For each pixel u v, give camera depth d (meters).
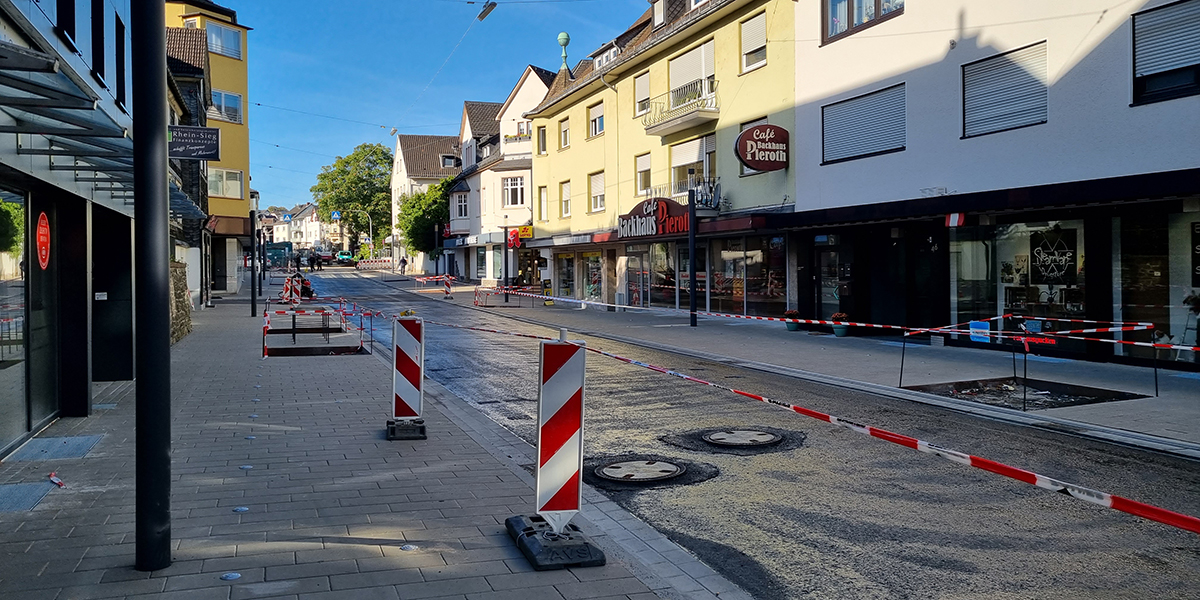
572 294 34.72
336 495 6.06
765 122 20.84
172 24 35.00
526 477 6.61
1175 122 11.69
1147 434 8.20
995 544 5.15
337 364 13.86
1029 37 13.80
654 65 26.05
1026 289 14.87
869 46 17.27
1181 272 12.33
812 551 5.07
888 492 6.31
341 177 86.06
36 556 4.70
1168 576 4.61
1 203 7.17
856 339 17.73
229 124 36.78
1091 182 12.68
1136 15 12.19
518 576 4.51
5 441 7.20
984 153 14.70
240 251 48.34
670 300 26.89
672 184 25.50
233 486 6.27
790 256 20.64
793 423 8.98
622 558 4.90
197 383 11.63
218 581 4.34
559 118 33.53
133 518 5.44
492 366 14.23
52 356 8.64
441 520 5.48
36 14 7.02
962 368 13.05
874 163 17.28
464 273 57.16
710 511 5.89
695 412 9.70
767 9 20.56
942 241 16.56
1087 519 5.61
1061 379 11.76
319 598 4.14
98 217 11.62
